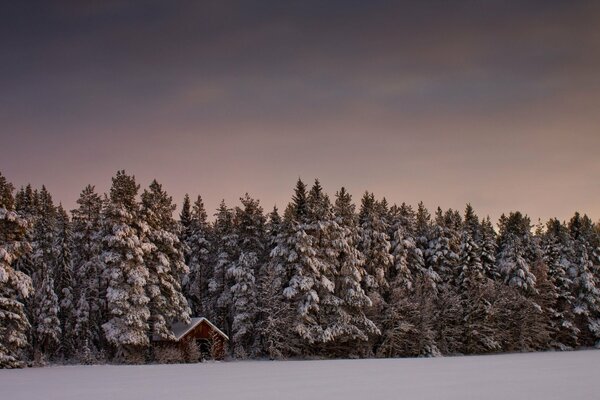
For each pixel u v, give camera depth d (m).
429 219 82.19
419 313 62.19
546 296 73.69
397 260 66.69
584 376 31.44
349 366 41.84
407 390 24.48
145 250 50.78
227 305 62.34
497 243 86.88
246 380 29.62
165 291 53.16
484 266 74.00
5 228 44.44
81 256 57.09
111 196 50.00
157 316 50.75
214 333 55.47
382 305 61.91
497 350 68.94
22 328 43.72
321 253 58.06
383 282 63.22
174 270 55.78
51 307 50.88
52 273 55.12
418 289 63.72
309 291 55.16
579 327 76.75
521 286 72.56
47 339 50.56
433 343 62.88
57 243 55.88
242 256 59.16
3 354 42.16
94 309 54.91
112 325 48.06
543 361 46.56
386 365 42.78
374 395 22.69
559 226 83.38
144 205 54.28
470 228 81.00
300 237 56.22
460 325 67.12
